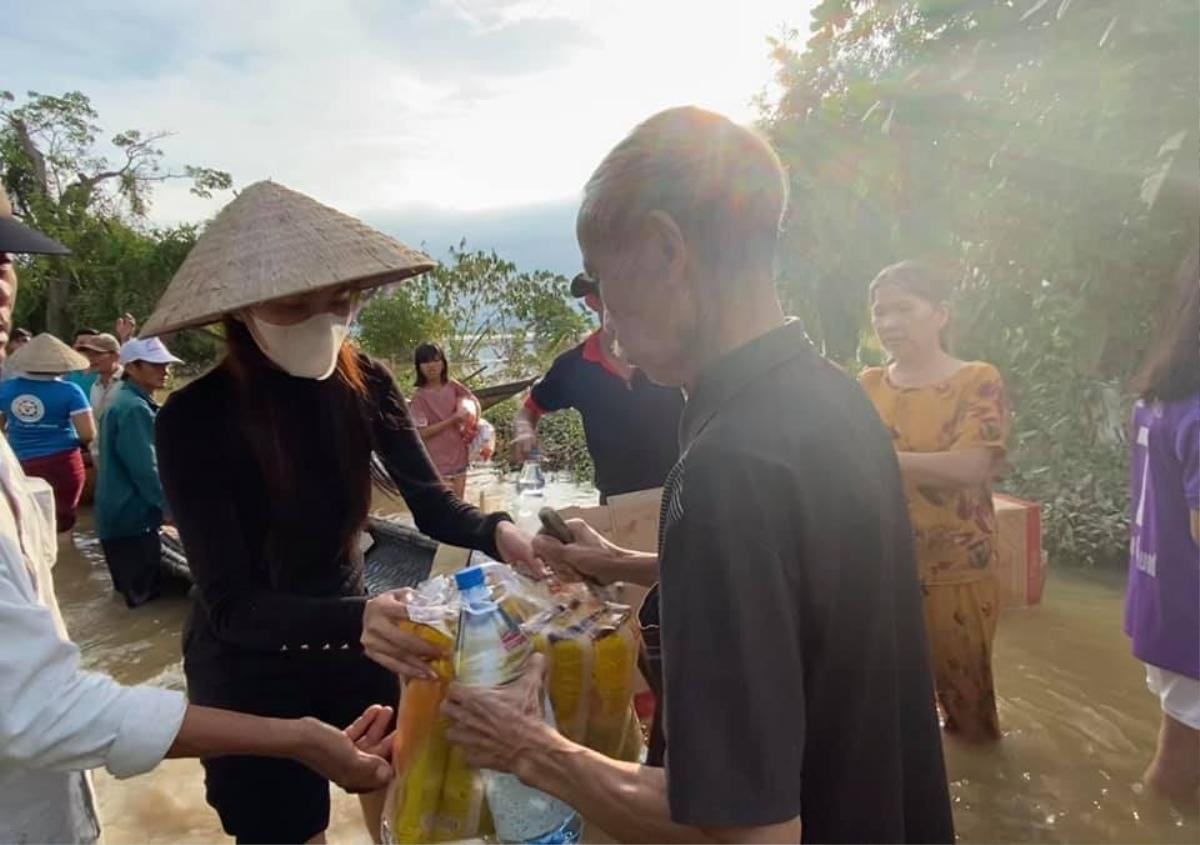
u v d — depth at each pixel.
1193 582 2.38
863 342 4.93
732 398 1.09
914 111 3.85
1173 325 2.32
